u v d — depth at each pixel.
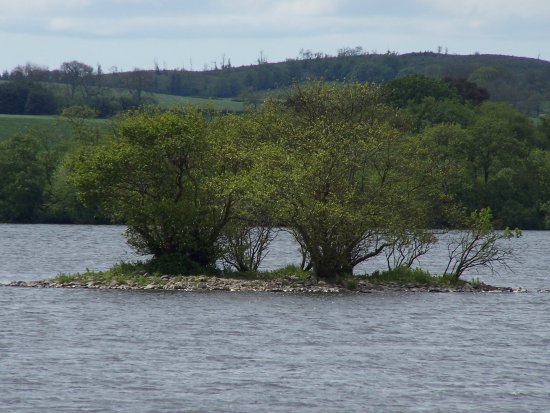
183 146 179.25
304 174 169.38
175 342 122.69
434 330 135.62
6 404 92.31
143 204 183.00
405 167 180.00
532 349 122.38
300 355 115.50
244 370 107.00
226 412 90.94
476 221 186.12
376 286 180.25
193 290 174.12
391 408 92.88
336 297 167.25
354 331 133.00
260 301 160.38
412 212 179.75
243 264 190.12
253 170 174.38
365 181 179.00
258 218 183.00
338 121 192.25
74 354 114.56
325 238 177.25
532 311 156.75
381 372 107.12
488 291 185.62
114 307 152.25
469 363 112.69
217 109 196.25
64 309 150.00
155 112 196.00
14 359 111.25
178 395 96.25
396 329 135.62
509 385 102.19
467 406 93.94
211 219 185.00
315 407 92.81
